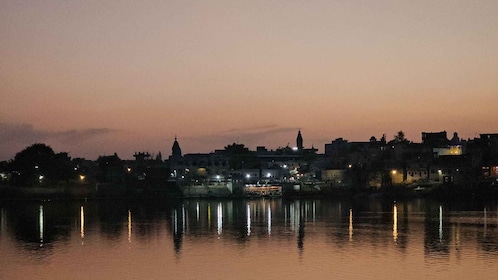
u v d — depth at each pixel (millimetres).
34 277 62938
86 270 65938
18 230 105125
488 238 86875
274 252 76250
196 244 84250
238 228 104938
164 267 67125
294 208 159625
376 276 61250
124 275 63406
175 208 166125
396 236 90125
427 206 159000
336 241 85500
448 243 81938
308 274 62719
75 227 109750
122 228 107188
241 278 61469
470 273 62125
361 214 133500
